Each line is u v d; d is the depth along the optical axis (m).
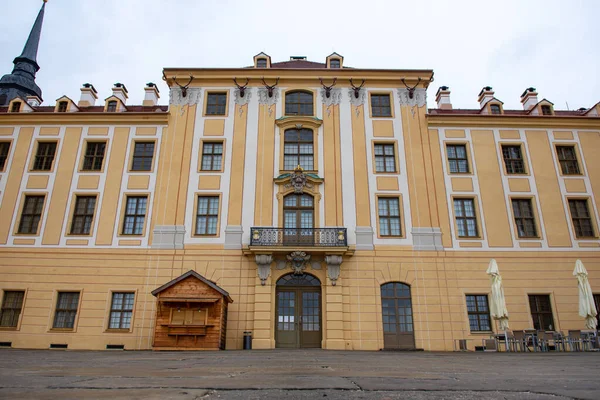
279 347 21.97
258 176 24.59
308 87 26.59
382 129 25.73
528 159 25.50
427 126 25.84
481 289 22.89
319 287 22.84
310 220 23.95
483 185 24.80
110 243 23.45
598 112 27.41
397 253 23.31
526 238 23.92
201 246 23.25
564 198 24.88
